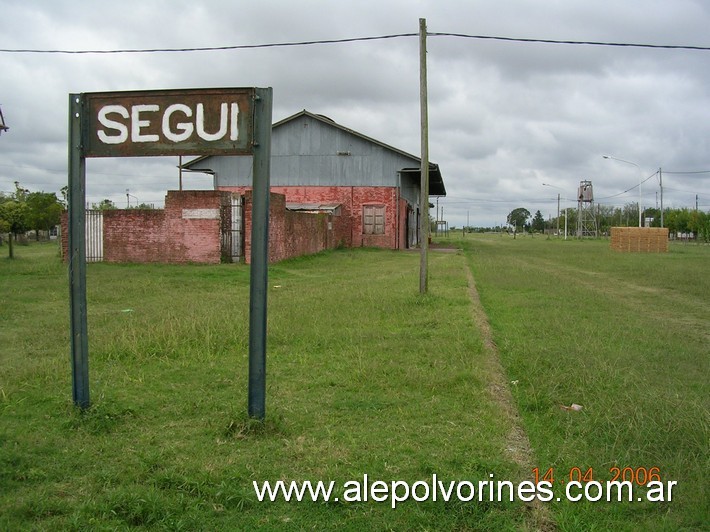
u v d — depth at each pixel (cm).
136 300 1418
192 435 527
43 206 4847
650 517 409
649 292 1800
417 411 598
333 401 625
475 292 1636
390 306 1279
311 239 3194
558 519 400
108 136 540
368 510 408
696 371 792
